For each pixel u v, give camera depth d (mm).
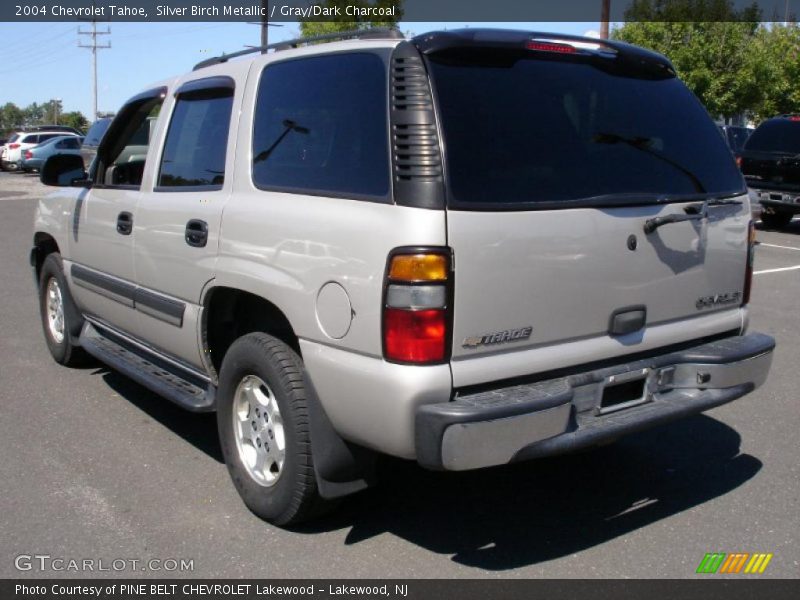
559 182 3363
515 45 3416
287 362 3596
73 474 4402
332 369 3291
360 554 3611
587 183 3449
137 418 5266
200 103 4406
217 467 4516
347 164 3371
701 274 3869
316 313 3361
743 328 4184
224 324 4219
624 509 4055
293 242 3471
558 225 3291
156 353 4828
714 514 3998
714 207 3875
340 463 3488
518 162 3273
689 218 3625
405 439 3102
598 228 3412
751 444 4895
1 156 35281
